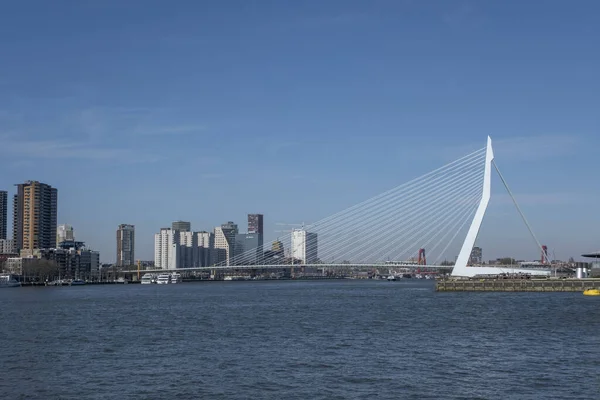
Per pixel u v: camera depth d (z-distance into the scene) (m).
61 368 76.44
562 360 77.56
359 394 62.28
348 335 103.81
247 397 61.53
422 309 157.25
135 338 103.88
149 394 62.91
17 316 154.88
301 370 73.44
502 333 103.56
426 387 64.75
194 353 86.38
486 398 60.47
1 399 61.59
